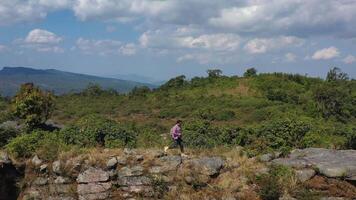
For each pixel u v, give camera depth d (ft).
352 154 54.13
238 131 69.41
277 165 51.21
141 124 135.95
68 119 155.22
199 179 51.70
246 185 49.73
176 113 168.76
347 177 48.57
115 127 66.49
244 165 52.54
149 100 212.84
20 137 61.52
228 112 158.71
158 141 66.23
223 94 203.82
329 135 74.13
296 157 54.19
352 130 81.51
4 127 69.56
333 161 51.21
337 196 47.47
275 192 47.62
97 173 53.06
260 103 175.52
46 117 80.07
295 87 203.62
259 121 140.26
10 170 55.88
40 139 62.08
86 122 69.67
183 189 51.42
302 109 156.25
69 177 54.19
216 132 69.31
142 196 51.98
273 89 199.62
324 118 145.48
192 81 241.14
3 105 152.25
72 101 223.51
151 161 54.24
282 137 66.23
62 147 58.54
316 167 50.06
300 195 47.29
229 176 51.34
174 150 58.23
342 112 155.63
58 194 53.72
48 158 56.39
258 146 60.03
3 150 60.13
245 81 218.59
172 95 216.74
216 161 53.21
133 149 57.41
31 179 55.62
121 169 53.57
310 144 65.72
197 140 64.13
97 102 217.15
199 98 200.44
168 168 53.36
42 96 79.41
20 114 77.92
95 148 59.36
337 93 160.76
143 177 52.75
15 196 55.36
